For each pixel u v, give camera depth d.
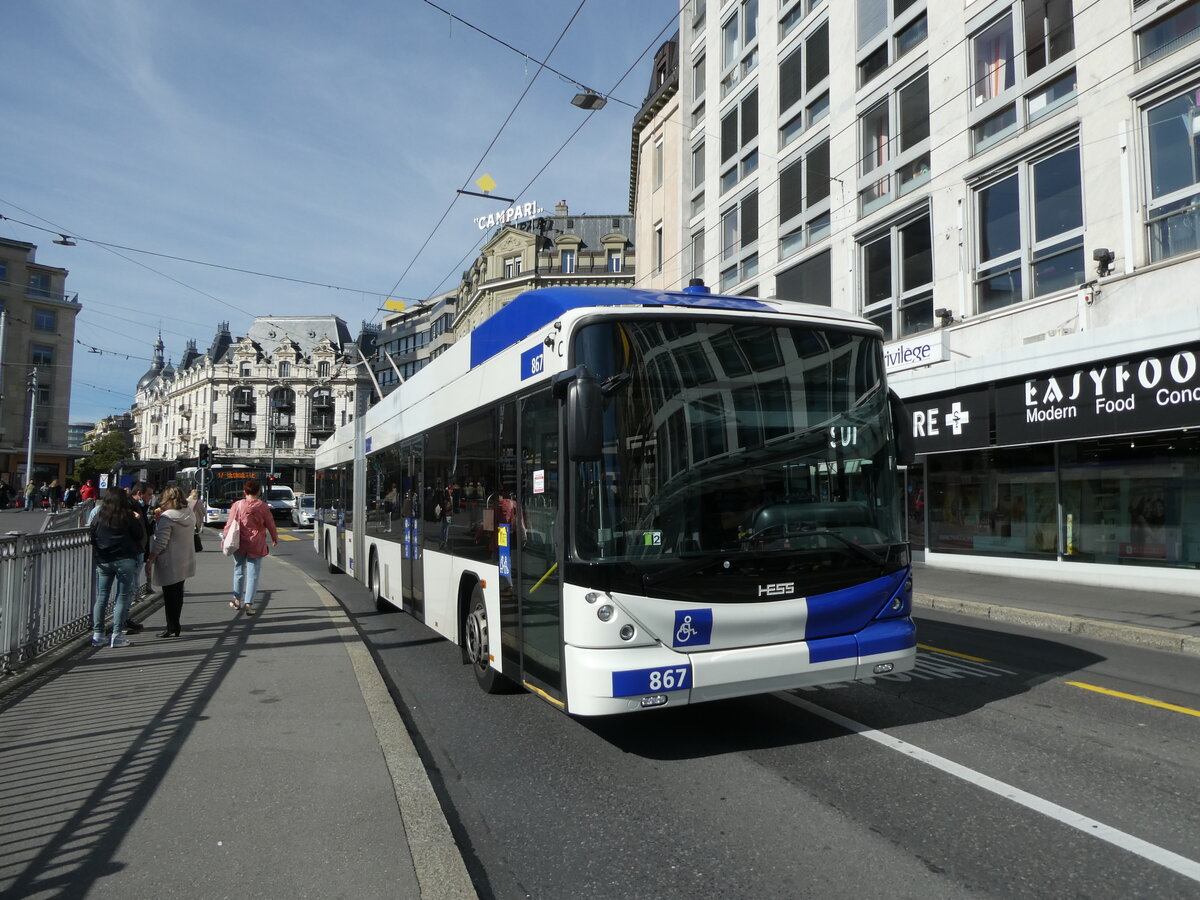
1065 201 13.52
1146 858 3.51
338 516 15.26
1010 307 14.25
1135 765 4.71
